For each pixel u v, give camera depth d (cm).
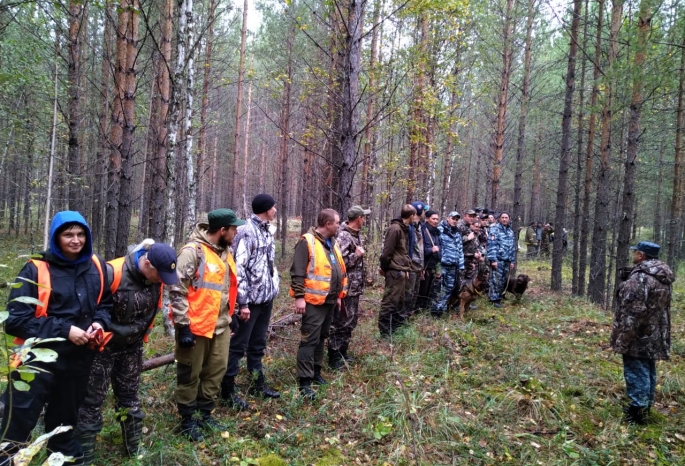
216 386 365
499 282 878
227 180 3228
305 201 1546
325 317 452
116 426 341
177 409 379
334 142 729
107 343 275
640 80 693
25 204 1702
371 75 764
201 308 338
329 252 446
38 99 1001
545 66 1361
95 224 1393
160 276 274
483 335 632
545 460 359
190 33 606
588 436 399
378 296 938
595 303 955
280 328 639
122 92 759
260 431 368
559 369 529
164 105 925
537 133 2036
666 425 424
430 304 752
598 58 1034
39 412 249
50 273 245
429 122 1141
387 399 425
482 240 942
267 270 419
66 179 882
